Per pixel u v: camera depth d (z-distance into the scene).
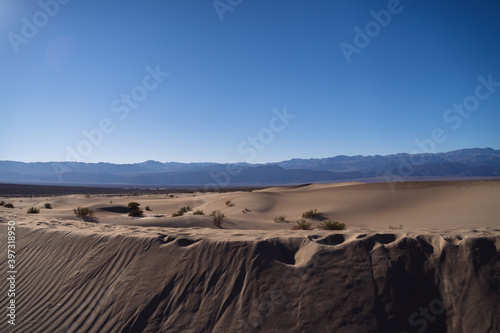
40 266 7.03
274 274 5.39
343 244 5.86
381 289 4.93
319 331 4.50
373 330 4.45
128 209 31.61
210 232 7.78
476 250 5.23
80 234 7.72
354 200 27.39
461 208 19.73
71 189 137.38
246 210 27.50
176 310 5.13
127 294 5.55
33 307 5.82
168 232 7.79
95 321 5.21
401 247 5.59
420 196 25.83
